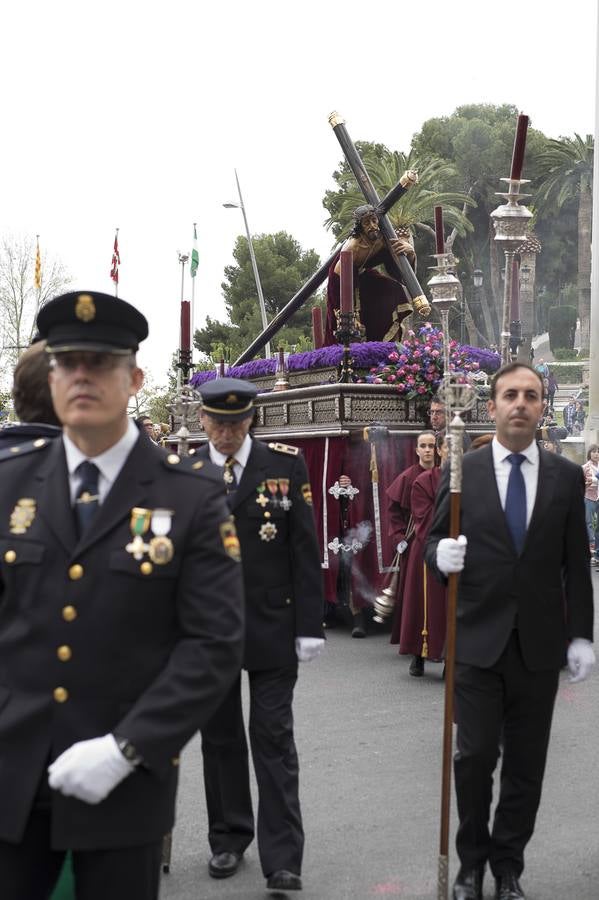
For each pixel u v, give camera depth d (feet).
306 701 22.91
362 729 20.53
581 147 133.69
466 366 31.35
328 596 30.99
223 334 168.45
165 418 106.32
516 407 12.58
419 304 34.19
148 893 7.68
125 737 7.26
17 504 8.05
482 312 150.10
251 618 13.88
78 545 7.77
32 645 7.75
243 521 14.03
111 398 7.90
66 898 9.20
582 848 14.40
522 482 12.77
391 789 16.89
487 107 156.15
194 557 7.88
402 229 36.22
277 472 14.24
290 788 13.43
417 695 23.49
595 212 58.13
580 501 12.85
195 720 7.53
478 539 12.66
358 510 30.48
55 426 11.19
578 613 12.84
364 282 36.29
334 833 15.03
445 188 147.23
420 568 25.40
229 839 14.03
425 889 13.16
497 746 12.50
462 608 12.75
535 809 12.70
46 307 7.81
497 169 148.05
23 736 7.62
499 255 145.89
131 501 7.91
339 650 29.07
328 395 30.55
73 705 7.61
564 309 160.25
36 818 7.66
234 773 14.12
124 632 7.69
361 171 36.06
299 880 12.88
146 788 7.52
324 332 36.86
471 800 12.53
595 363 57.57
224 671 7.70
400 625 26.48
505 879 12.52
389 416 30.89
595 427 56.95
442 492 13.19
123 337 7.88
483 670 12.47
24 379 11.23
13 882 7.57
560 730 20.38
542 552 12.51
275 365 35.37
